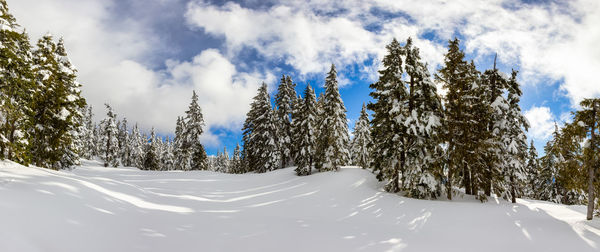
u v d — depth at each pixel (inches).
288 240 323.3
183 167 1994.3
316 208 668.7
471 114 756.6
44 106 832.3
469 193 819.4
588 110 591.5
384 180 908.0
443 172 738.2
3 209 223.5
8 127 602.5
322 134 1184.2
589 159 575.2
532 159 1472.7
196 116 1979.6
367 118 1628.9
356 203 698.8
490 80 895.7
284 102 1688.0
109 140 2158.0
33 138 799.1
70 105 925.2
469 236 421.1
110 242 247.9
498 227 466.9
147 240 275.7
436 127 714.2
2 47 579.2
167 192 780.6
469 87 800.9
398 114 774.5
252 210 621.3
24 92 664.4
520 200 945.5
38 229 217.2
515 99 871.7
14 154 573.6
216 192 925.2
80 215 288.0
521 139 831.7
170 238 294.0
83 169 1563.7
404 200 690.8
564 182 632.4
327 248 302.2
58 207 283.1
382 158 823.7
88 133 2736.2
